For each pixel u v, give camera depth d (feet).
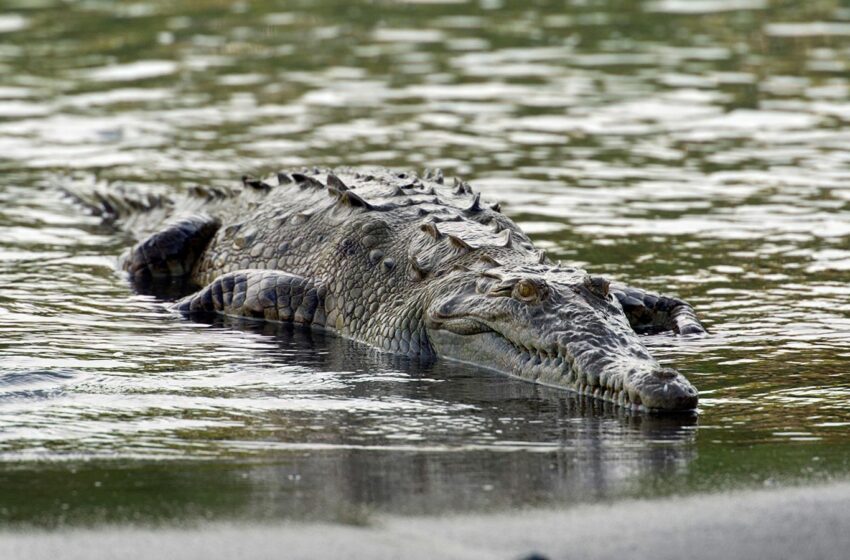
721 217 148.66
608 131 192.34
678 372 94.07
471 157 177.27
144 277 133.28
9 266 133.59
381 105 208.85
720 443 80.43
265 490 70.64
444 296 105.70
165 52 250.57
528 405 90.58
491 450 79.25
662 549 62.34
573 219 148.05
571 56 245.04
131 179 169.07
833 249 135.33
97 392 91.56
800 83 222.28
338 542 62.80
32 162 178.60
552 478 73.20
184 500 68.85
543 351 97.40
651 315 114.21
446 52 248.93
